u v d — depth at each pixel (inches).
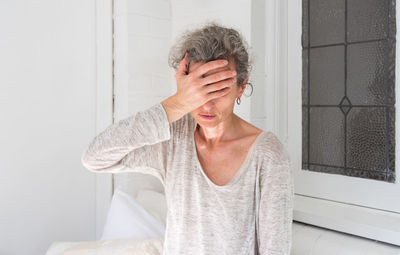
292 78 63.7
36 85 65.6
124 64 69.9
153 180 74.9
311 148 61.8
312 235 50.8
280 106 64.3
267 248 30.7
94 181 72.7
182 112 29.1
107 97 72.6
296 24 62.7
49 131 67.4
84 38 70.3
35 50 65.2
